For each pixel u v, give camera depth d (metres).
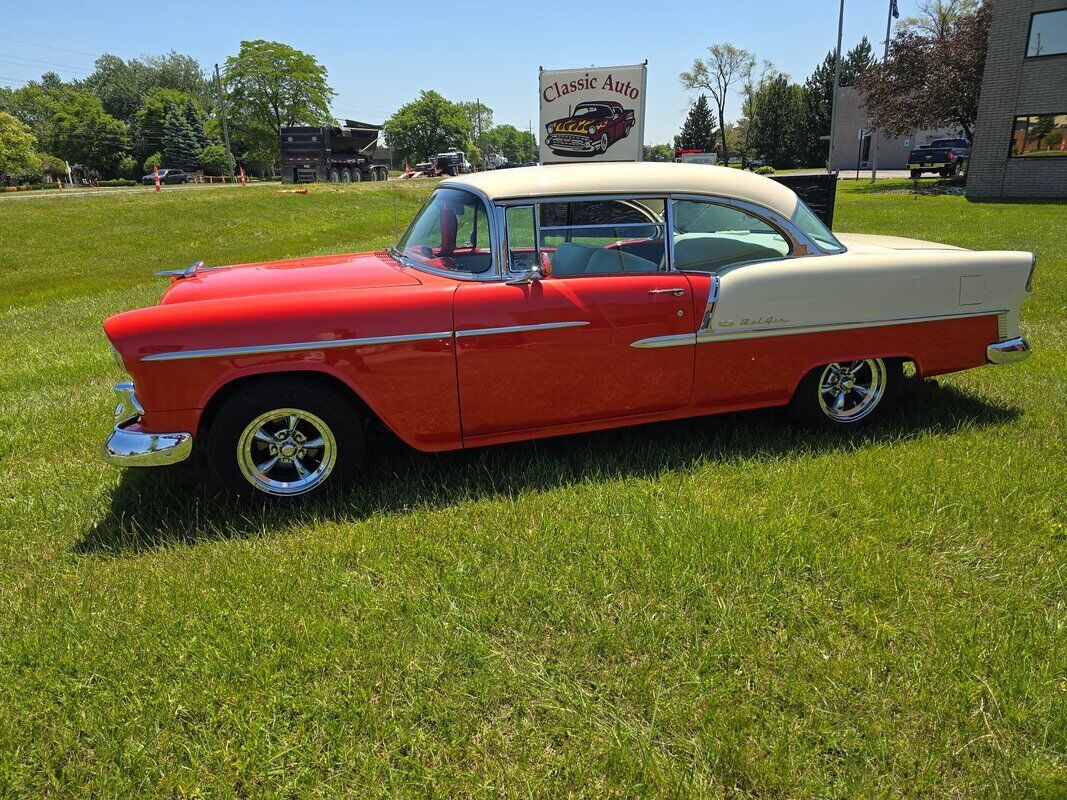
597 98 16.28
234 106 72.19
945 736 2.03
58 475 3.85
